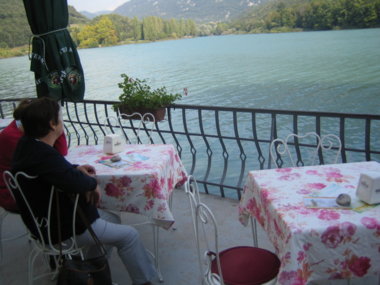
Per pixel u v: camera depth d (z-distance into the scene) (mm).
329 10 137750
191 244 2922
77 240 2105
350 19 132000
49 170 1915
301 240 1568
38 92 3881
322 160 3197
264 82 70188
